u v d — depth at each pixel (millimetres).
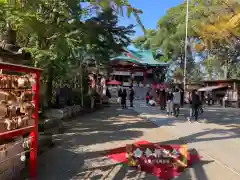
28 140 4227
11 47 5258
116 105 24062
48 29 6762
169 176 4812
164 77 48531
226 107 28094
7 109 3695
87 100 18234
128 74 46438
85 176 4676
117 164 5418
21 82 3979
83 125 10695
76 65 12172
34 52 6562
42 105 9547
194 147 7148
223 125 11594
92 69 23516
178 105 14766
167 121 12523
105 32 10812
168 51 43562
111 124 11180
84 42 10469
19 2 5160
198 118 14211
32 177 4363
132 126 10695
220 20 11477
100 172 4926
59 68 9500
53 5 7262
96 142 7438
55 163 5332
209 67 39625
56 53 7371
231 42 15523
